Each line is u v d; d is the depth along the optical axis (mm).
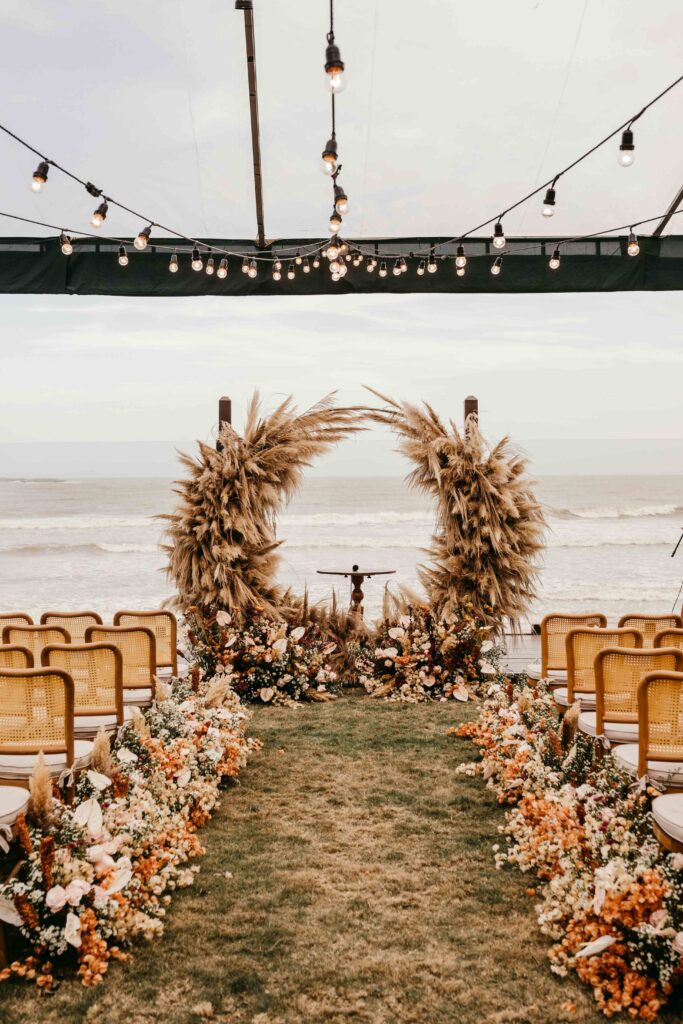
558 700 4934
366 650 8539
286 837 4262
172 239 8656
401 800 4832
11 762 3611
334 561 23406
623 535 27641
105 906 3033
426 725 6730
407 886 3678
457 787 5074
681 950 2688
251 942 3188
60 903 2861
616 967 2854
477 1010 2750
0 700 3613
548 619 5270
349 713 7207
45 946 3000
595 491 44938
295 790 5031
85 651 4270
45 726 3643
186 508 8242
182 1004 2785
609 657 3998
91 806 3182
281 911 3441
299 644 8086
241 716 6012
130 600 18047
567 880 3227
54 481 51938
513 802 4738
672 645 4543
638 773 3449
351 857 4000
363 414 8539
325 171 4973
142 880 3445
